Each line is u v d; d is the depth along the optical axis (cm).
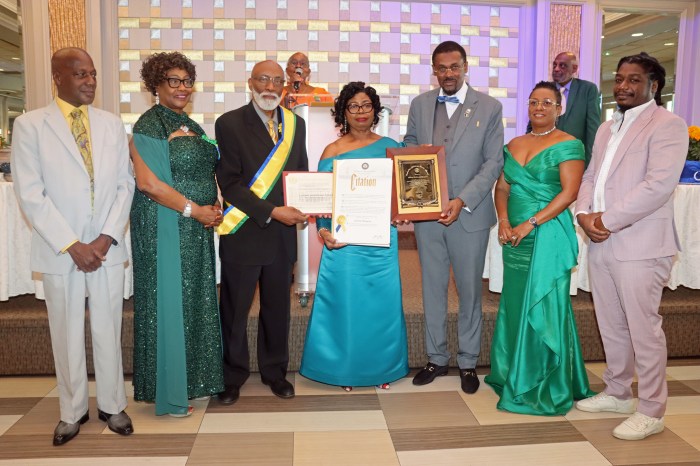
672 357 351
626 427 238
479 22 633
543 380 264
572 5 625
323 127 338
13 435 240
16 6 561
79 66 220
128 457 220
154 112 249
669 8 667
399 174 266
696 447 230
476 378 293
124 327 311
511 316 282
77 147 224
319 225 282
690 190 339
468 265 284
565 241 267
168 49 602
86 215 224
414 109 297
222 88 612
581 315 333
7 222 312
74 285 228
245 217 264
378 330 287
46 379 309
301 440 234
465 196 268
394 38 625
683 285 356
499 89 641
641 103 238
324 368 288
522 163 274
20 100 616
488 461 218
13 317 311
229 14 607
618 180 238
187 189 249
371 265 284
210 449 226
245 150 262
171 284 248
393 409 267
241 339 274
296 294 362
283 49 614
